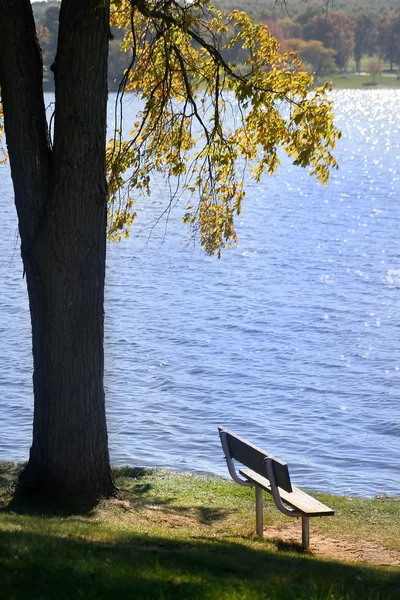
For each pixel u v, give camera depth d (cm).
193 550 893
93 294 1145
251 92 1334
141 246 5234
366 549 1086
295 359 2733
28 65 1113
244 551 925
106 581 694
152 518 1156
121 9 1484
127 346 2862
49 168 1135
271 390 2398
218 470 1758
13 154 1127
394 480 1752
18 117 1115
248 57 1446
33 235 1136
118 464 1772
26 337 2938
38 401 1175
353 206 7200
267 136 1438
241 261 4681
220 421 2128
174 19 1277
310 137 1405
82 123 1091
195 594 676
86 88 1087
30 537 838
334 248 5138
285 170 10612
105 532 954
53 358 1148
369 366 2652
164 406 2225
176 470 1748
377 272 4353
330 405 2269
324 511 988
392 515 1292
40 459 1178
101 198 1127
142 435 1988
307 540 1044
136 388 2384
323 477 1766
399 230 5847
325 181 1452
